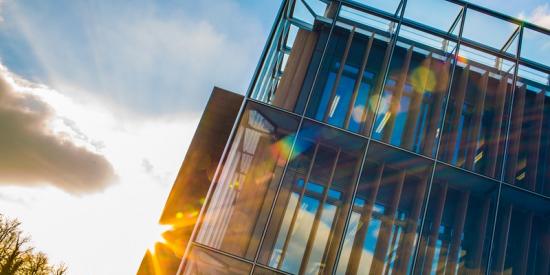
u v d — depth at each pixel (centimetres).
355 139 816
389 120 884
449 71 941
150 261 880
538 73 960
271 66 927
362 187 817
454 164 877
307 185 794
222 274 651
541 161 910
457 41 959
